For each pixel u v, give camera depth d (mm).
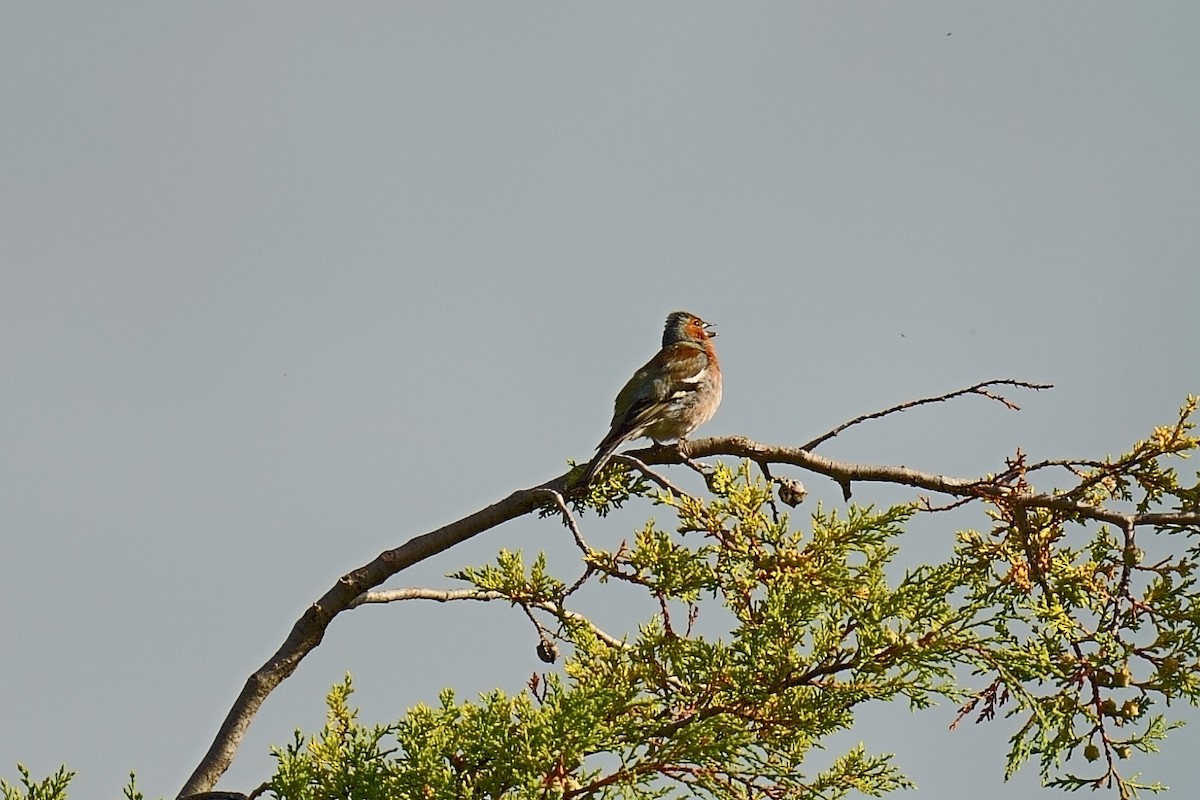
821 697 10445
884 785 10688
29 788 9492
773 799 10109
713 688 10156
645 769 9523
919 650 10477
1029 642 11750
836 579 10656
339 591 12148
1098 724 11648
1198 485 13109
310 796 9602
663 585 10812
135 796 9727
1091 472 13266
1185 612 12102
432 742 9570
